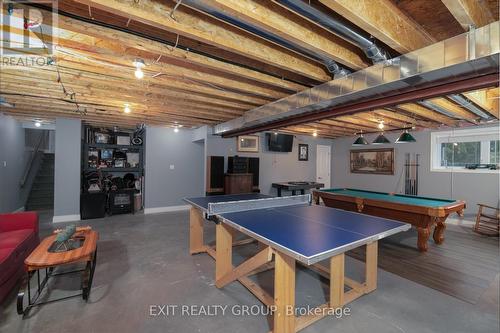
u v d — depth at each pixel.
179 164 6.77
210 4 1.47
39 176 7.24
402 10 1.78
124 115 4.85
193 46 2.21
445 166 5.72
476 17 1.64
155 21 1.63
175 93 3.30
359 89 2.34
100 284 2.67
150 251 3.65
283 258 1.88
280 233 2.10
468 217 5.21
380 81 2.17
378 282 2.76
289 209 3.20
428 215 3.54
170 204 6.65
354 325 2.04
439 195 5.72
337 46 2.12
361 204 4.51
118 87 3.11
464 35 1.71
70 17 1.71
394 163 6.61
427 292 2.55
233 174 6.01
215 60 2.36
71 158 5.42
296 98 3.10
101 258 3.37
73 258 2.26
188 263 3.24
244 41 2.05
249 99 3.51
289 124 4.05
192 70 2.65
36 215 3.34
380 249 3.81
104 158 6.48
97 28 1.81
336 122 5.18
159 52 2.08
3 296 2.30
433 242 4.13
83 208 5.54
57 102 3.85
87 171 6.10
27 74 2.68
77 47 2.06
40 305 2.27
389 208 4.06
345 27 1.72
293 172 7.59
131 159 6.74
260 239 1.99
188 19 1.76
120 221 5.43
